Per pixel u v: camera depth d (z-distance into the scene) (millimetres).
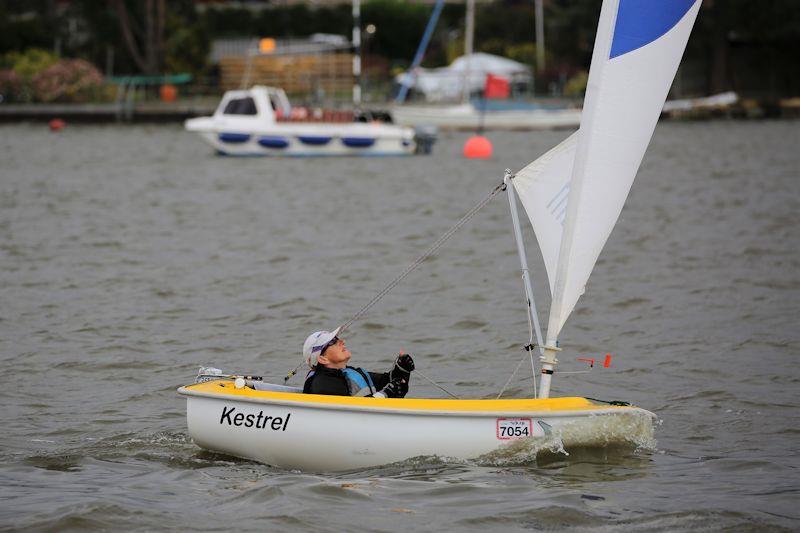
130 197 124000
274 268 80438
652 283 73312
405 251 87812
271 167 158125
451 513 33719
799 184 131250
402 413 37000
